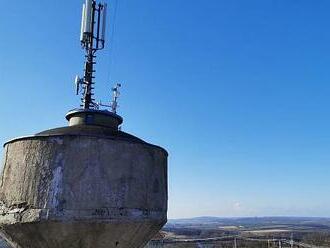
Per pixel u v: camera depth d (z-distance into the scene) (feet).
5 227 21.33
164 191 23.80
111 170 21.03
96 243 20.97
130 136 23.32
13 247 23.29
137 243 22.76
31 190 20.67
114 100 29.25
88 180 20.56
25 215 20.44
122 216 20.70
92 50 26.22
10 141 22.27
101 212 20.33
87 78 25.71
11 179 21.48
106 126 23.86
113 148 21.35
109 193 20.70
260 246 178.29
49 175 20.59
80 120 23.73
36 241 21.07
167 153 24.89
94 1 26.99
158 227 23.35
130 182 21.38
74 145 20.90
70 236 20.42
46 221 19.99
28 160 21.21
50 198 20.26
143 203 21.65
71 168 20.61
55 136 21.03
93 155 20.92
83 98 25.43
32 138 21.40
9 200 21.20
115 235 21.03
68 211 20.03
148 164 22.50
